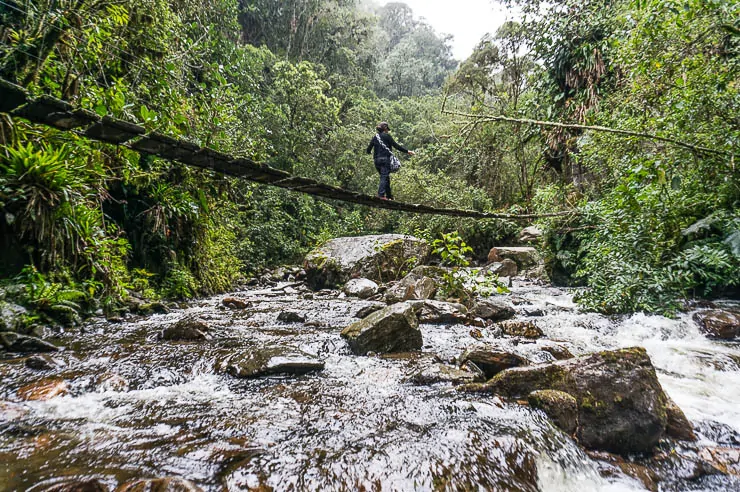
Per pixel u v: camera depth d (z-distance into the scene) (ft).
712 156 14.64
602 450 6.64
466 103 64.03
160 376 9.04
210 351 10.81
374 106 85.97
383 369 9.95
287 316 16.17
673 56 15.21
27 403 7.23
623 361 7.57
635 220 17.10
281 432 6.43
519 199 49.78
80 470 5.13
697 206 16.98
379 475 5.18
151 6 20.33
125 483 4.81
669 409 7.25
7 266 12.92
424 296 20.33
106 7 16.65
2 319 11.14
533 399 7.46
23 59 11.77
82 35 15.52
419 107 96.94
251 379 9.09
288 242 46.73
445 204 49.19
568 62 31.81
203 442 6.03
